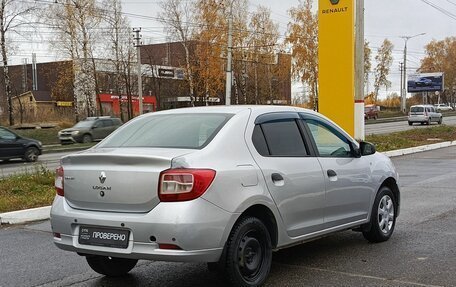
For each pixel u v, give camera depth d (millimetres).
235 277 4680
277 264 5879
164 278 5543
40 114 52344
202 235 4398
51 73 78312
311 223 5574
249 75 64875
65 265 6148
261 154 5137
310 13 65750
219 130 4977
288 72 66250
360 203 6336
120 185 4617
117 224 4559
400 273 5469
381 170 6770
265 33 62562
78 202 4902
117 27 53969
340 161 6098
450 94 120188
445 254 6168
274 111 5598
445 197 10250
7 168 19953
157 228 4367
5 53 44000
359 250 6445
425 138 26766
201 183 4438
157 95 66000
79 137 32812
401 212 8805
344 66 17891
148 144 5074
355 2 18594
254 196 4812
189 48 56281
